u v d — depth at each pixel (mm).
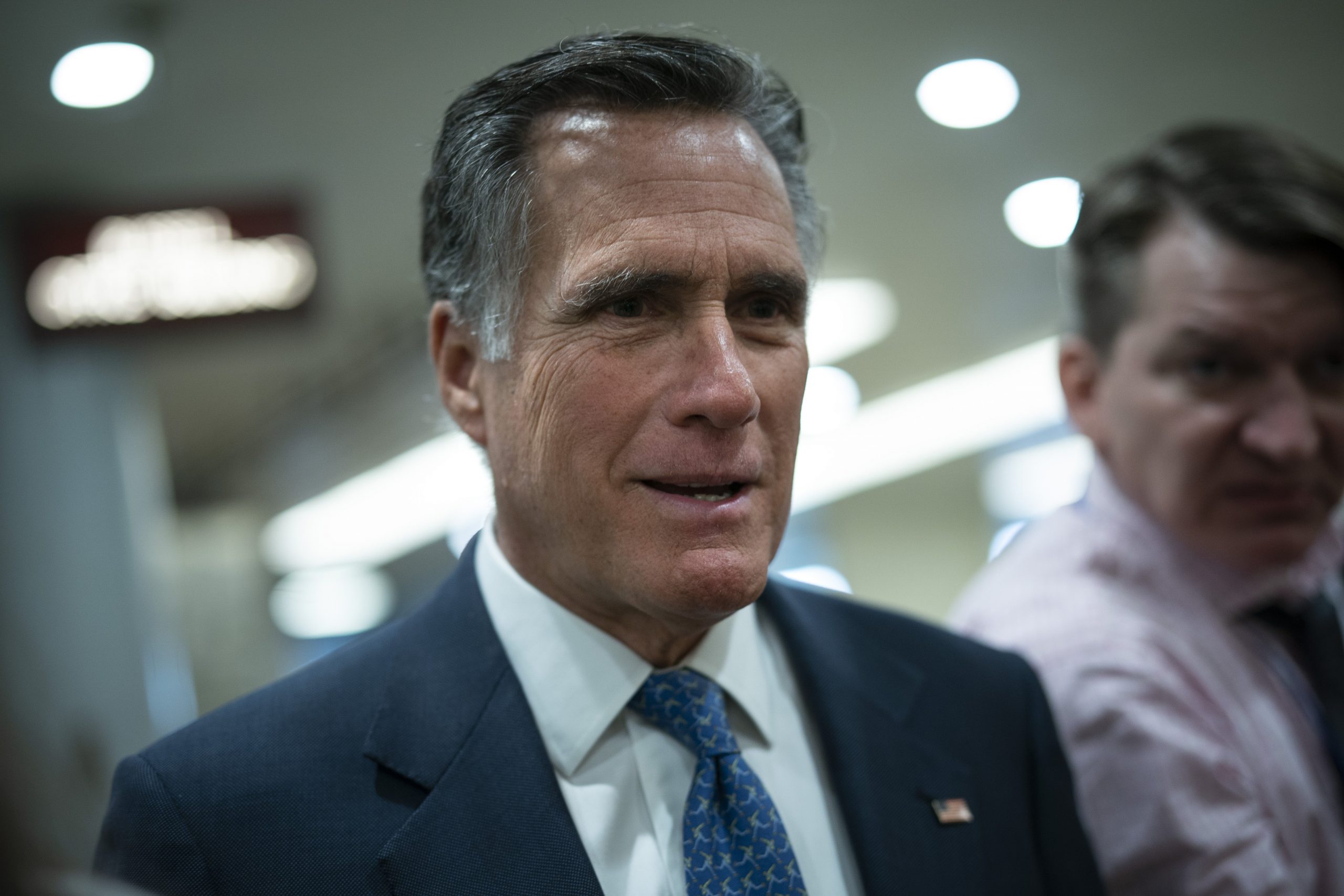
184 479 7918
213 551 7867
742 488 977
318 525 8188
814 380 6180
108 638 4367
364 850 945
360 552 8734
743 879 964
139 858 924
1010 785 1163
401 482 7312
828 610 1255
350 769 986
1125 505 1570
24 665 1263
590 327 962
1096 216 1564
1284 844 1397
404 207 4148
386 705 1026
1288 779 1427
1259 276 1404
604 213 958
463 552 1191
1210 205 1427
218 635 7777
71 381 4359
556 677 1040
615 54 998
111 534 4496
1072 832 1185
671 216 953
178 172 3715
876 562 7801
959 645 1267
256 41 3029
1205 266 1423
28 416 4176
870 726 1128
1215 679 1455
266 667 7988
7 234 3715
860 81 3436
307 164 3734
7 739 498
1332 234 1388
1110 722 1350
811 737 1128
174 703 4727
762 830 983
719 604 941
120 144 3504
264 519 8117
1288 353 1419
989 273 5020
